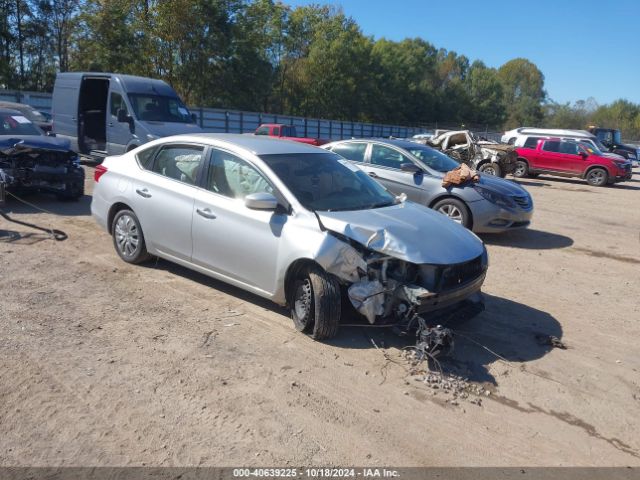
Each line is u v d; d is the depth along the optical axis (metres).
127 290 5.46
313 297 4.41
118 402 3.48
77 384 3.67
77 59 37.41
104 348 4.20
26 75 36.66
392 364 4.21
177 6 34.50
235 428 3.29
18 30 35.56
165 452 3.03
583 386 4.10
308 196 4.79
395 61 64.44
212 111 33.69
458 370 4.20
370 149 9.70
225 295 5.44
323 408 3.57
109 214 6.32
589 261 8.05
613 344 4.93
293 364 4.12
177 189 5.50
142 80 13.90
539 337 4.93
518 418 3.62
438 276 4.34
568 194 17.09
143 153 6.11
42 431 3.15
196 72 37.34
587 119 92.38
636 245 9.41
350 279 4.32
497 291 6.30
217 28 36.94
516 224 8.73
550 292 6.38
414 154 9.43
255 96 42.47
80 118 14.43
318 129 44.62
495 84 86.06
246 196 4.66
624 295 6.44
